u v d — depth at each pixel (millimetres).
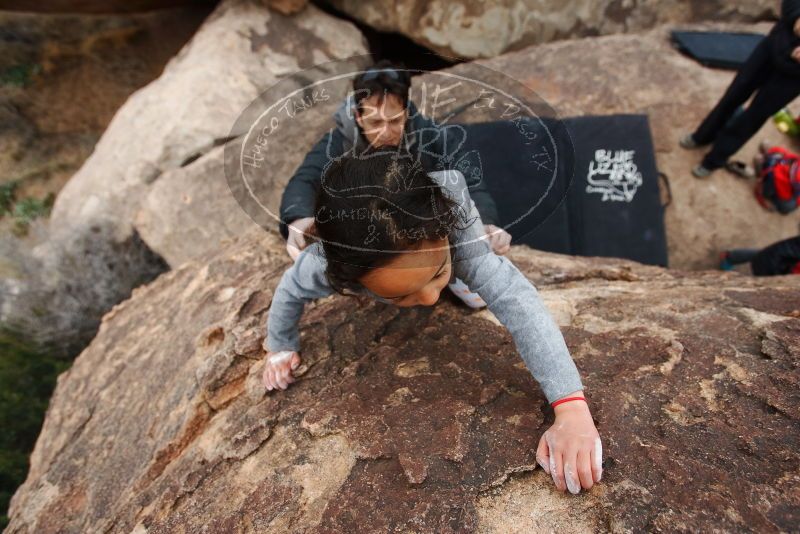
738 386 998
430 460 961
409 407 1077
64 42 6008
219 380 1373
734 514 796
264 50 4086
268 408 1201
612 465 896
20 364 3260
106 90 5844
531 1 4230
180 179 3336
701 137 3275
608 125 3350
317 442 1067
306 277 1018
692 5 4355
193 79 3801
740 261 3043
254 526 957
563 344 951
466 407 1048
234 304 1612
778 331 1105
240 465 1105
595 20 4383
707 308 1249
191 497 1097
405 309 1359
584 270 1653
